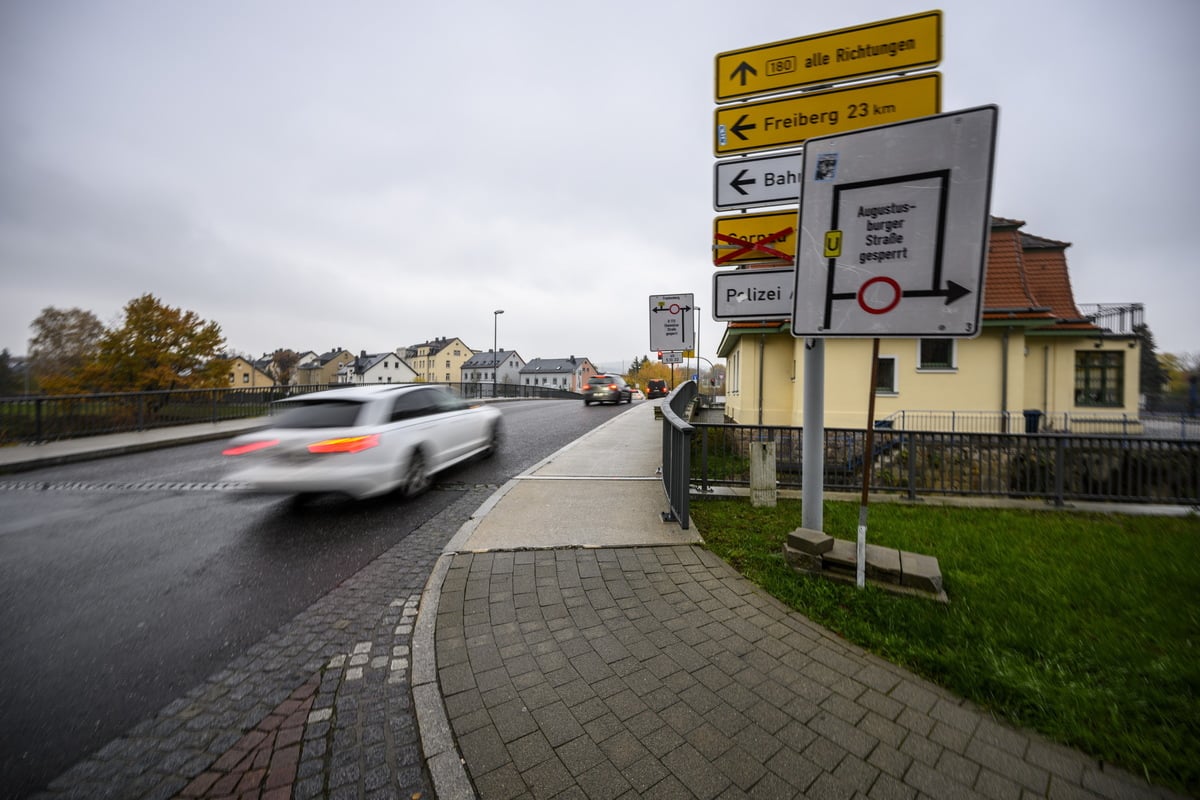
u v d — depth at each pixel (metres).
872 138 3.16
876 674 2.51
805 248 3.36
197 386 34.38
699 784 1.84
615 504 5.52
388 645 2.93
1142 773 1.88
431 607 3.24
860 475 6.70
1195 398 22.58
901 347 14.76
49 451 9.45
